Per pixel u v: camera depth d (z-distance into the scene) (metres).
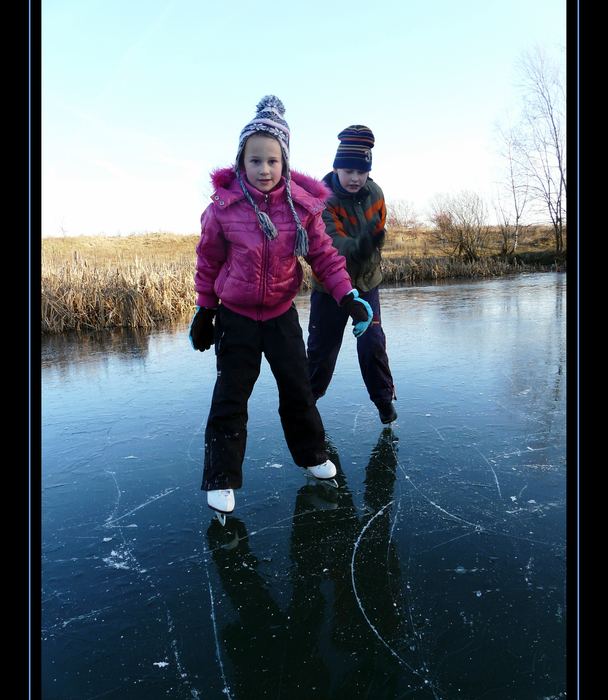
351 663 1.30
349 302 2.31
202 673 1.29
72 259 10.09
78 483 2.45
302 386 2.29
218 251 2.21
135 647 1.39
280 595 1.59
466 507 2.07
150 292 8.68
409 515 2.03
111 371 4.92
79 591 1.63
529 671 1.25
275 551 1.83
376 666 1.29
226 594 1.60
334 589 1.60
